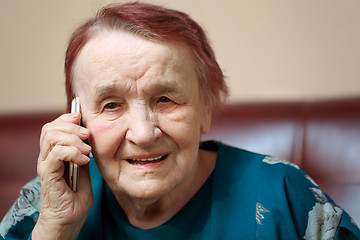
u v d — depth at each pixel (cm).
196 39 83
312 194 91
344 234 87
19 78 174
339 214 88
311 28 159
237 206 89
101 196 98
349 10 156
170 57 77
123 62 76
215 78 93
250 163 96
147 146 78
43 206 85
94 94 78
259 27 162
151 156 79
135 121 77
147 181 80
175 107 80
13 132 148
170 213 91
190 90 81
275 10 160
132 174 81
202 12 162
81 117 84
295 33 160
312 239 86
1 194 144
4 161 146
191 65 82
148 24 77
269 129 134
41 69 173
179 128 79
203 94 89
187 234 89
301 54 160
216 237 86
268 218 86
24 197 99
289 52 161
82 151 81
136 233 91
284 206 87
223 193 91
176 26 78
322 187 127
